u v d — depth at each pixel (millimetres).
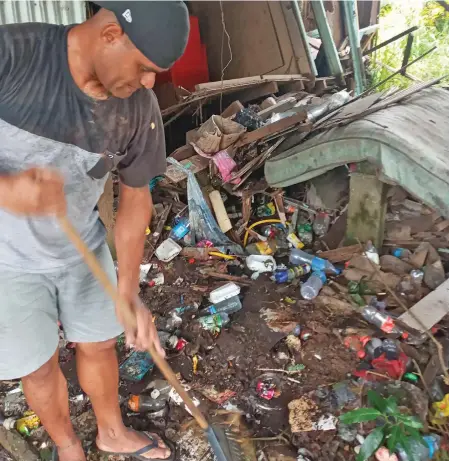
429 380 2635
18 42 1324
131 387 2695
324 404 2535
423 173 3139
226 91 4906
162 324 3160
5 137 1400
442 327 2998
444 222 3768
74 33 1316
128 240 1786
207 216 3928
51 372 1813
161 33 1230
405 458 2189
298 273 3557
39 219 1524
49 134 1413
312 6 5703
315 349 2920
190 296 3414
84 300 1770
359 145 3375
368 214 3627
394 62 7516
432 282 3348
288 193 4391
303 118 3924
